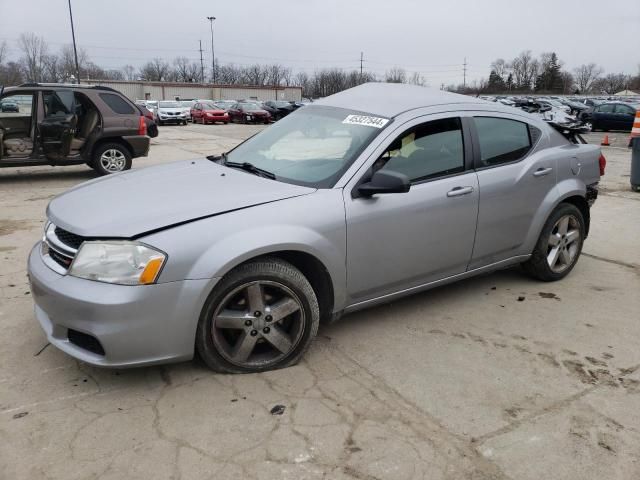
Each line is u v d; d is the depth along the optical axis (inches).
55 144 356.2
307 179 131.3
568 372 127.2
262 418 105.7
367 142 134.9
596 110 976.3
